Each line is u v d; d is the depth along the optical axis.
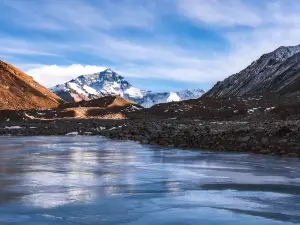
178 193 14.33
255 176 18.02
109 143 40.06
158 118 102.56
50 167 20.95
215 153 28.69
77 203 12.78
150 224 10.74
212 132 34.78
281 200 13.34
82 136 56.12
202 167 21.11
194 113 106.25
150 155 27.50
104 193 14.27
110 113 121.00
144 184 16.03
